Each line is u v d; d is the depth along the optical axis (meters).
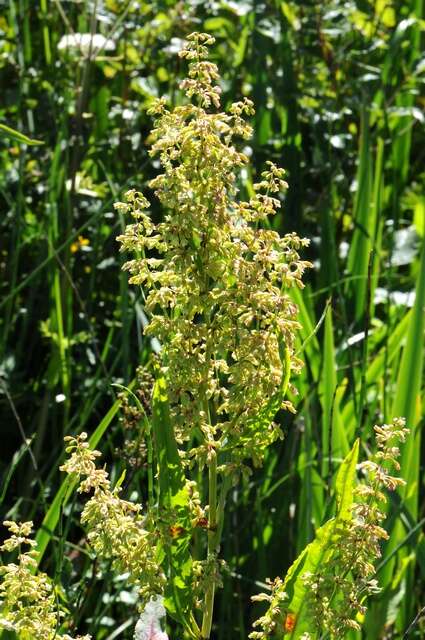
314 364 3.47
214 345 1.95
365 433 3.26
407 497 3.09
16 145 4.45
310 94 4.79
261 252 1.93
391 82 4.93
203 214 1.90
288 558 3.28
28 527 1.89
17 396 3.76
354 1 5.03
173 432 1.97
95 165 4.50
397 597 3.06
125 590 3.21
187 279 1.94
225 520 3.31
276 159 4.49
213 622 3.28
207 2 4.79
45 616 1.94
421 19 5.07
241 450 2.00
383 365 3.44
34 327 4.13
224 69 4.92
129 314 3.60
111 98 4.66
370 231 4.10
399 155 4.82
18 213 3.86
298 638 2.02
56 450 3.52
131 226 1.97
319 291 3.68
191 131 1.89
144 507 3.38
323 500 3.13
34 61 4.99
